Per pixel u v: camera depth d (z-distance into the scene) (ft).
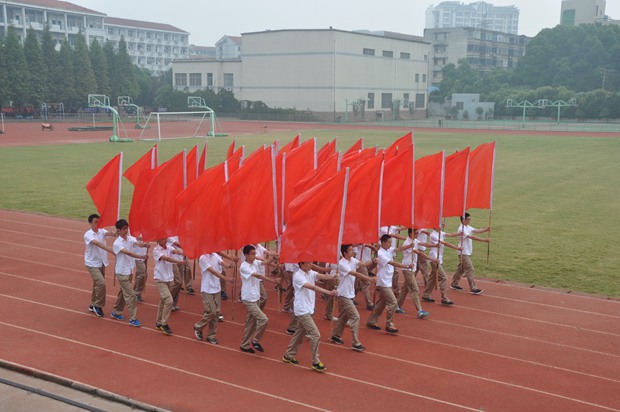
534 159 142.31
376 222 39.88
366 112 327.06
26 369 32.99
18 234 66.28
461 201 48.55
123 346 36.70
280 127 263.08
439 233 45.60
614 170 123.03
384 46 333.42
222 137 201.87
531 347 37.76
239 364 34.37
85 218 74.95
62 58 299.99
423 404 29.96
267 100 325.62
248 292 35.47
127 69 333.21
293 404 29.73
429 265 48.37
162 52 490.90
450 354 36.35
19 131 218.38
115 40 453.17
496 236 67.51
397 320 42.47
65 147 160.76
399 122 310.86
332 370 33.76
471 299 47.37
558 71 353.92
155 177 41.83
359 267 44.91
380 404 29.86
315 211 35.55
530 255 59.88
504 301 46.91
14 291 46.91
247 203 38.86
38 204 83.05
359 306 45.83
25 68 280.72
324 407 29.48
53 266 53.98
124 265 39.83
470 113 351.25
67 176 108.17
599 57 349.20
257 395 30.63
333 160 45.39
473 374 33.58
